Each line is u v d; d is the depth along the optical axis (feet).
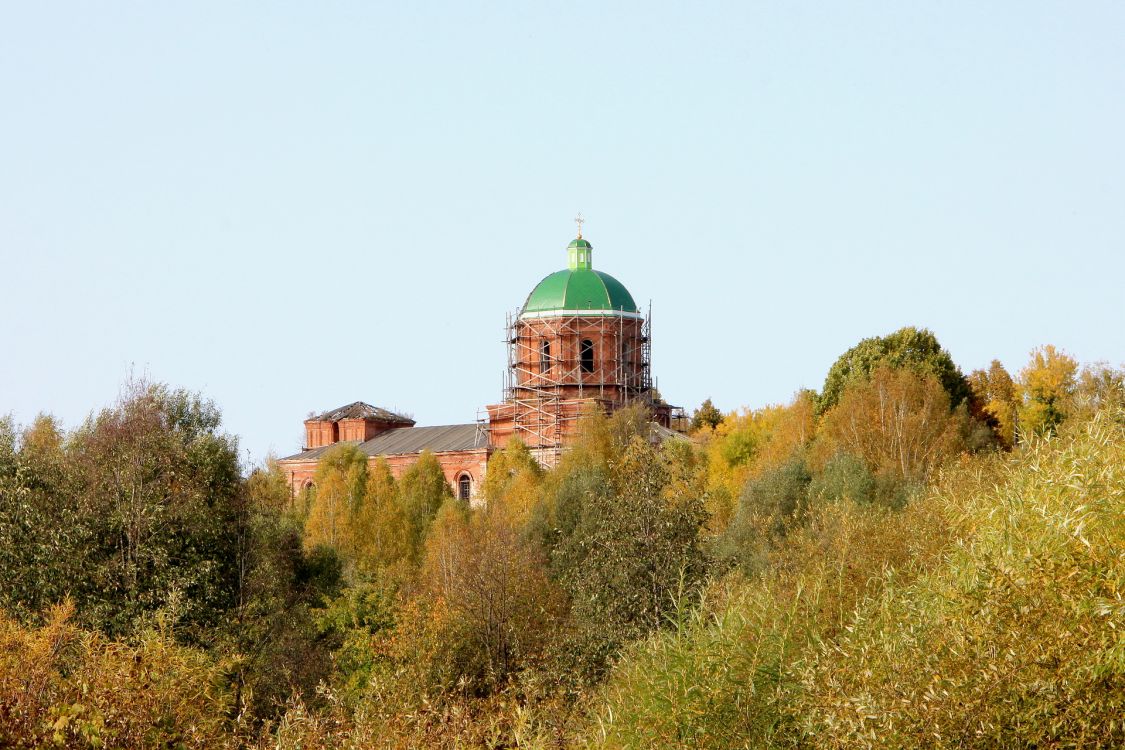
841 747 175.94
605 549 376.89
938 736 161.99
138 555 417.49
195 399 533.55
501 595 491.72
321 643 550.77
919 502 362.94
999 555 197.57
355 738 232.32
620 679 276.82
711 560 373.20
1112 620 159.94
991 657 168.96
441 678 397.60
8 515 411.54
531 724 254.06
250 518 507.71
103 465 446.19
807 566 339.57
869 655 187.01
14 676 223.92
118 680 218.18
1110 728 157.17
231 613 442.91
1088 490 182.80
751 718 210.59
